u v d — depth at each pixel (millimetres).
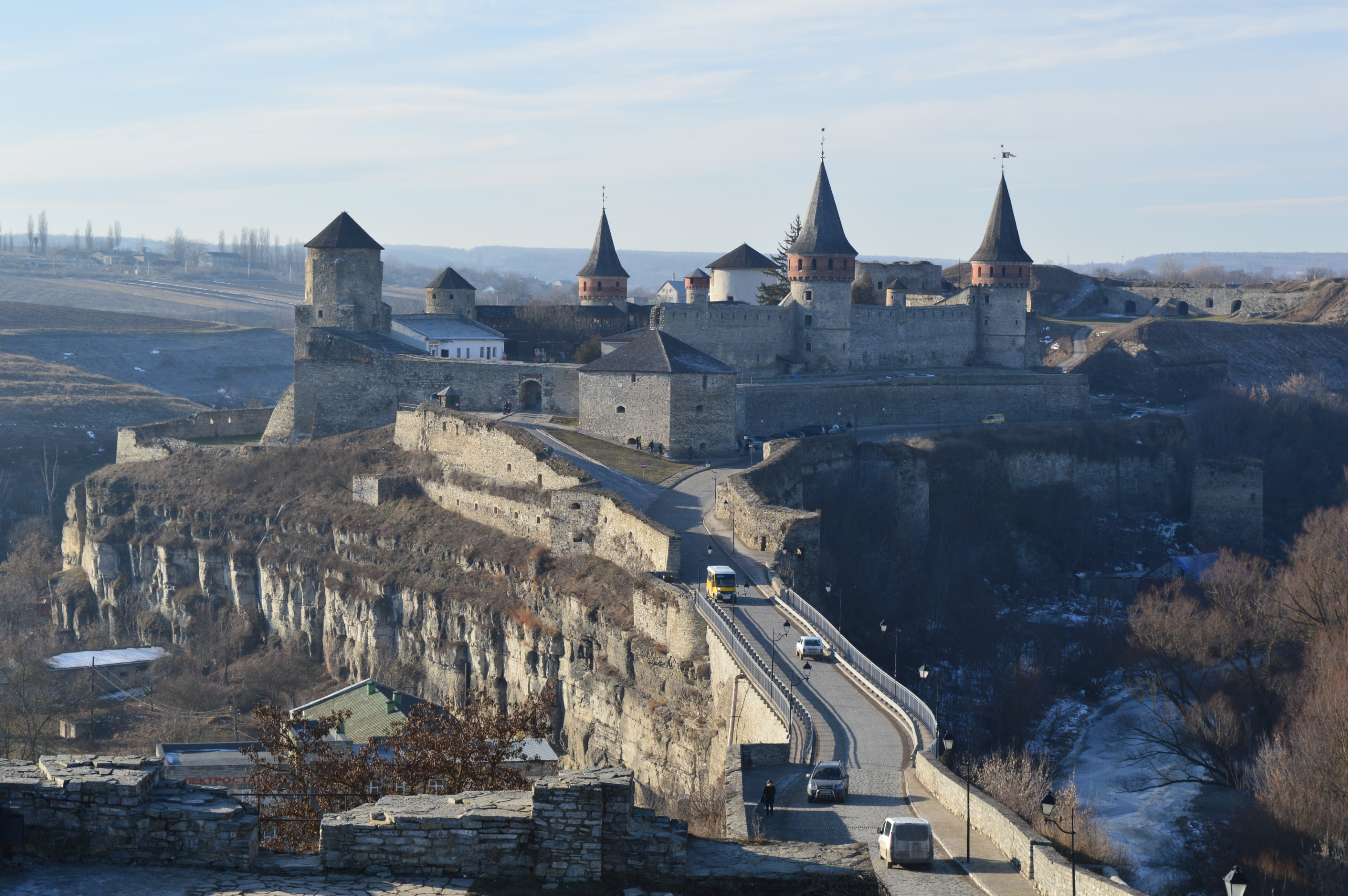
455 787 41500
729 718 68375
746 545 94125
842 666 66812
